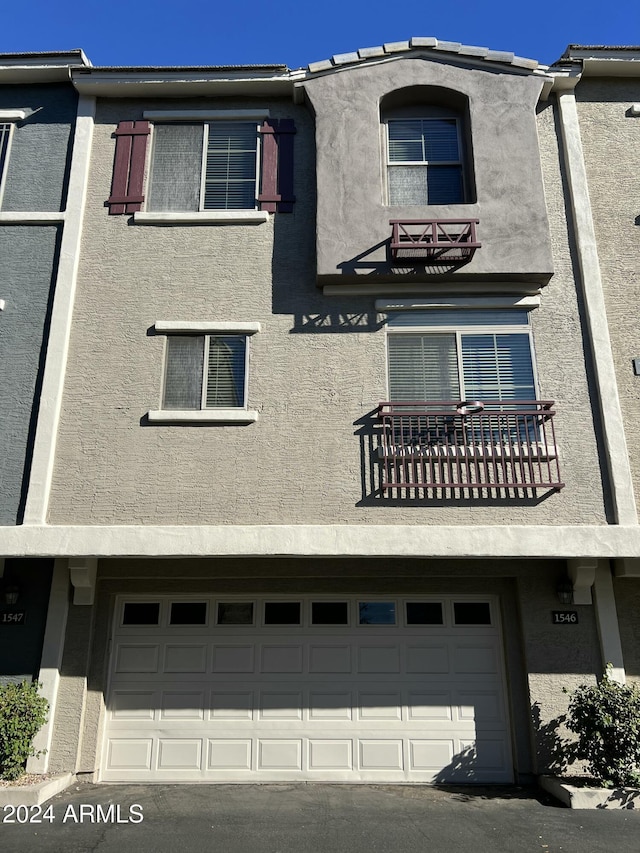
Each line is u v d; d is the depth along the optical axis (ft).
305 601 33.22
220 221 34.09
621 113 35.99
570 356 31.65
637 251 33.53
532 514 29.27
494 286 32.35
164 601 33.27
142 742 31.37
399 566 32.17
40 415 30.66
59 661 31.19
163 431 30.73
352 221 32.63
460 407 30.19
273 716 31.71
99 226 34.14
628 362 31.81
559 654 31.09
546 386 31.22
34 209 34.63
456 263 31.96
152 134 36.22
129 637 32.73
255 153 35.94
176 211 34.78
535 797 28.12
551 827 24.03
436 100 35.83
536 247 32.09
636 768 27.40
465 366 31.76
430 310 32.48
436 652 32.48
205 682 32.17
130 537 28.96
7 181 35.27
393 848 22.09
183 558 30.94
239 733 31.48
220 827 24.17
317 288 32.91
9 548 28.89
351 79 35.27
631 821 24.70
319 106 34.81
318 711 31.76
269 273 33.24
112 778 30.81
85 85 36.06
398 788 29.89
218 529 29.01
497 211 32.63
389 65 35.47
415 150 35.53
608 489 29.71
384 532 28.81
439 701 31.83
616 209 34.27
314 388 31.32
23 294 33.01
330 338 32.09
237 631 32.83
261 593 33.19
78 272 33.27
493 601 33.14
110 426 30.86
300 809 26.45
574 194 33.86
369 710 31.76
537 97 34.73
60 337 31.83
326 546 28.68
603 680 29.30
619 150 35.27
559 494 29.58
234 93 36.50
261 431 30.63
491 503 29.37
